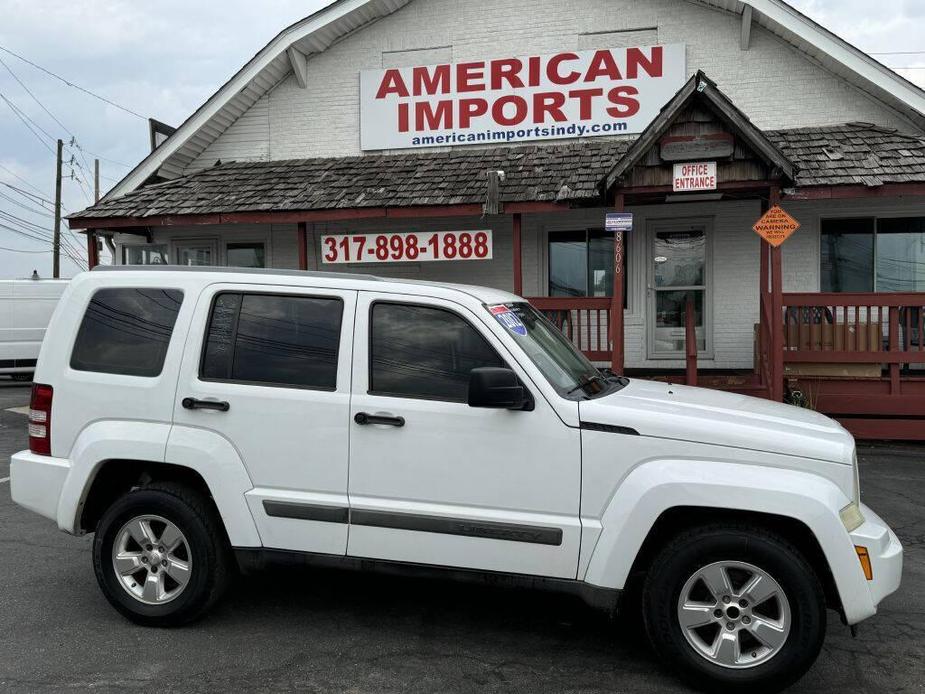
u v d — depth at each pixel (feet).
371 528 12.31
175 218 35.76
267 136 41.93
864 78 33.65
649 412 11.69
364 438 12.35
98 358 13.66
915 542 18.57
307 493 12.60
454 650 12.62
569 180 33.19
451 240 33.88
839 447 11.33
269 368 12.95
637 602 13.96
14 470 13.84
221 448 12.85
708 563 11.14
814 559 11.37
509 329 12.56
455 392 12.25
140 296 13.69
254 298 13.23
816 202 35.53
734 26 36.24
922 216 34.94
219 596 13.34
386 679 11.60
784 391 30.58
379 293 12.78
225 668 11.90
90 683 11.39
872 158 30.53
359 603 14.62
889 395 29.55
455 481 12.02
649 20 37.17
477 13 39.19
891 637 13.29
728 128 28.37
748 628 11.05
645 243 37.52
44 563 16.94
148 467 13.51
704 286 37.19
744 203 36.32
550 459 11.71
